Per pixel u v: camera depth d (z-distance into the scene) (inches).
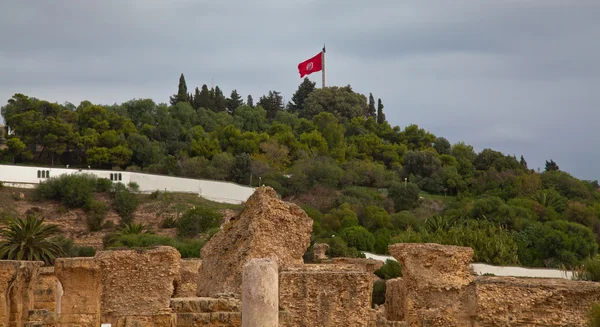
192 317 2295.8
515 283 2246.6
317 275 2262.6
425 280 2314.2
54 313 2554.1
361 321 2261.3
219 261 2647.6
